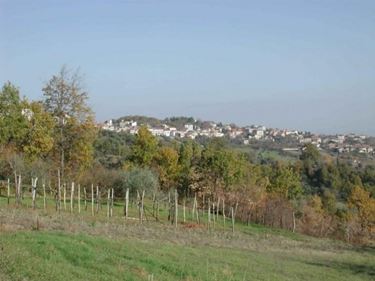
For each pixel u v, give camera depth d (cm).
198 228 4547
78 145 5022
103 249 2223
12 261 1571
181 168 6794
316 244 4800
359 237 6050
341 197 9500
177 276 2039
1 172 5219
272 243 4297
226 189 6550
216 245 3509
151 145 6531
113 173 6088
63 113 4878
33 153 5147
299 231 6062
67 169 5203
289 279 2570
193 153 7544
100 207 5038
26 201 4794
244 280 2231
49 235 2292
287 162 11069
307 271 2986
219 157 6538
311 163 10406
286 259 3388
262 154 14962
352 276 3098
